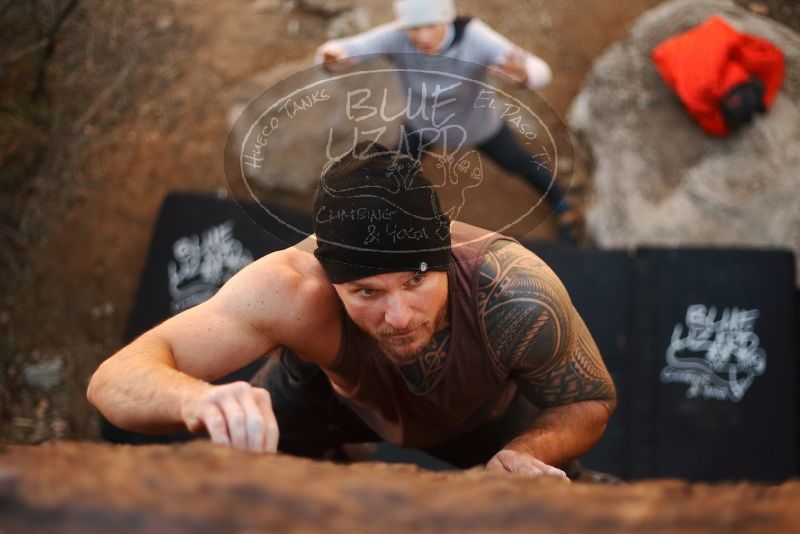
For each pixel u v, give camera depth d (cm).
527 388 231
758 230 514
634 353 484
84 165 561
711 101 521
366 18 590
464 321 206
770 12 588
